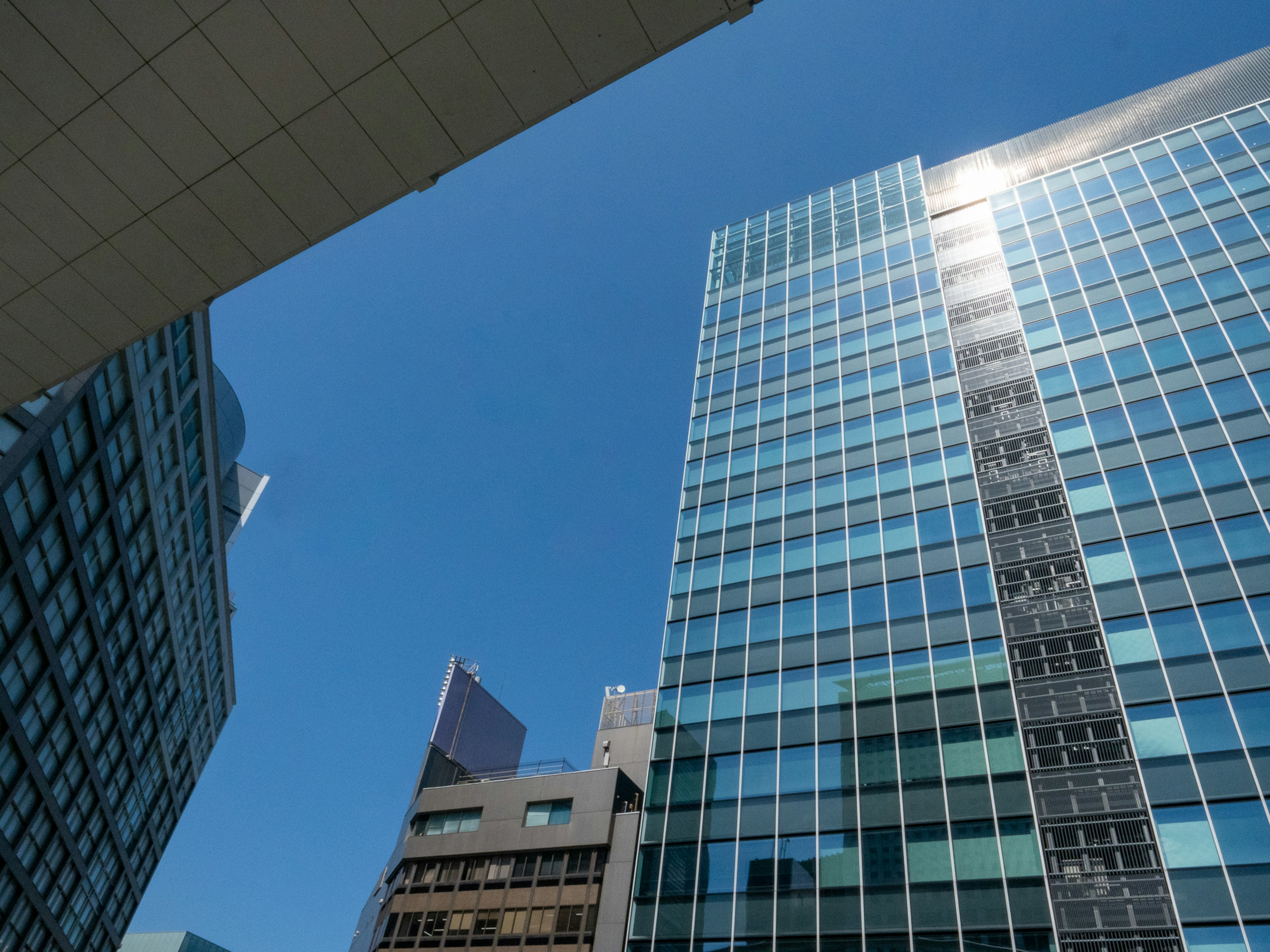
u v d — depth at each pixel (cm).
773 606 4438
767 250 7131
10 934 5372
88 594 4844
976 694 3572
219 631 7731
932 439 4781
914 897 3091
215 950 10425
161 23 1116
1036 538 4000
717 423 5788
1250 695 3078
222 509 7069
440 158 1302
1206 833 2822
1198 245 4938
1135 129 6044
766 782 3716
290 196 1307
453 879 4872
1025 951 2809
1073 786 3131
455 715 6700
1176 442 4041
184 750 7888
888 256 6234
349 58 1168
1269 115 5478
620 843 4622
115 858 6819
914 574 4175
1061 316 5012
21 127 1192
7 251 1311
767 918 3275
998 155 6588
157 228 1312
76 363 1475
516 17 1145
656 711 4259
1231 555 3509
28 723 4706
